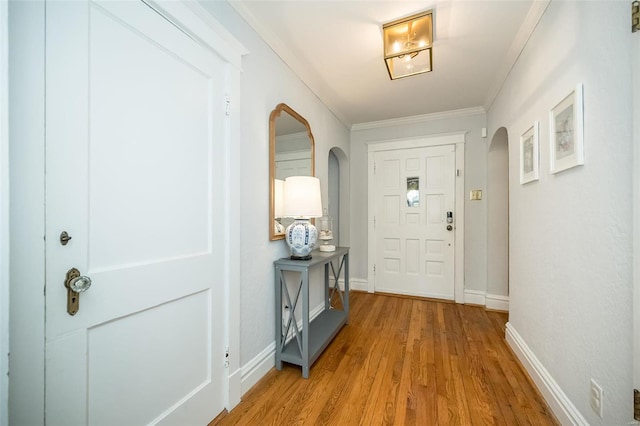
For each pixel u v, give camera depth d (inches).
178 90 45.9
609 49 38.6
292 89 84.1
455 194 127.2
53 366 30.2
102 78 35.0
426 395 59.1
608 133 38.9
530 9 62.4
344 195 147.9
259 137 67.9
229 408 55.0
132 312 38.4
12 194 27.2
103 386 35.2
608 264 39.0
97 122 34.4
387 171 140.3
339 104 118.3
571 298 48.7
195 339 49.0
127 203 38.1
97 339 34.6
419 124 134.4
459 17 65.4
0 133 25.5
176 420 44.9
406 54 76.1
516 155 78.6
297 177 76.0
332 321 92.1
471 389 61.2
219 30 53.3
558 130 53.1
